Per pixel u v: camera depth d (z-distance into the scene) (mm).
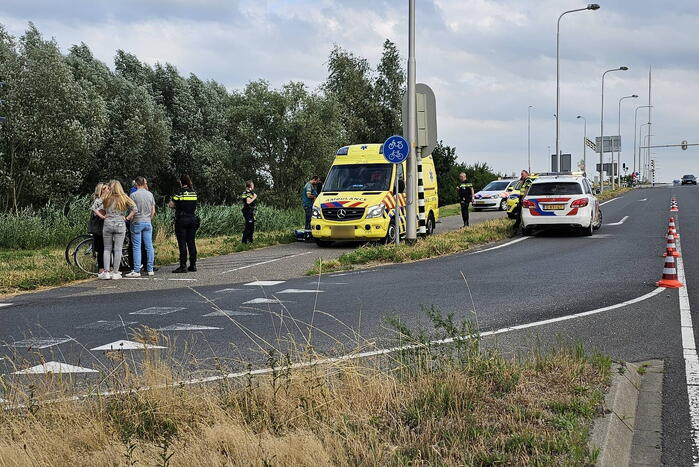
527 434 3871
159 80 55750
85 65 47469
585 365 5543
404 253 15430
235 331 7824
